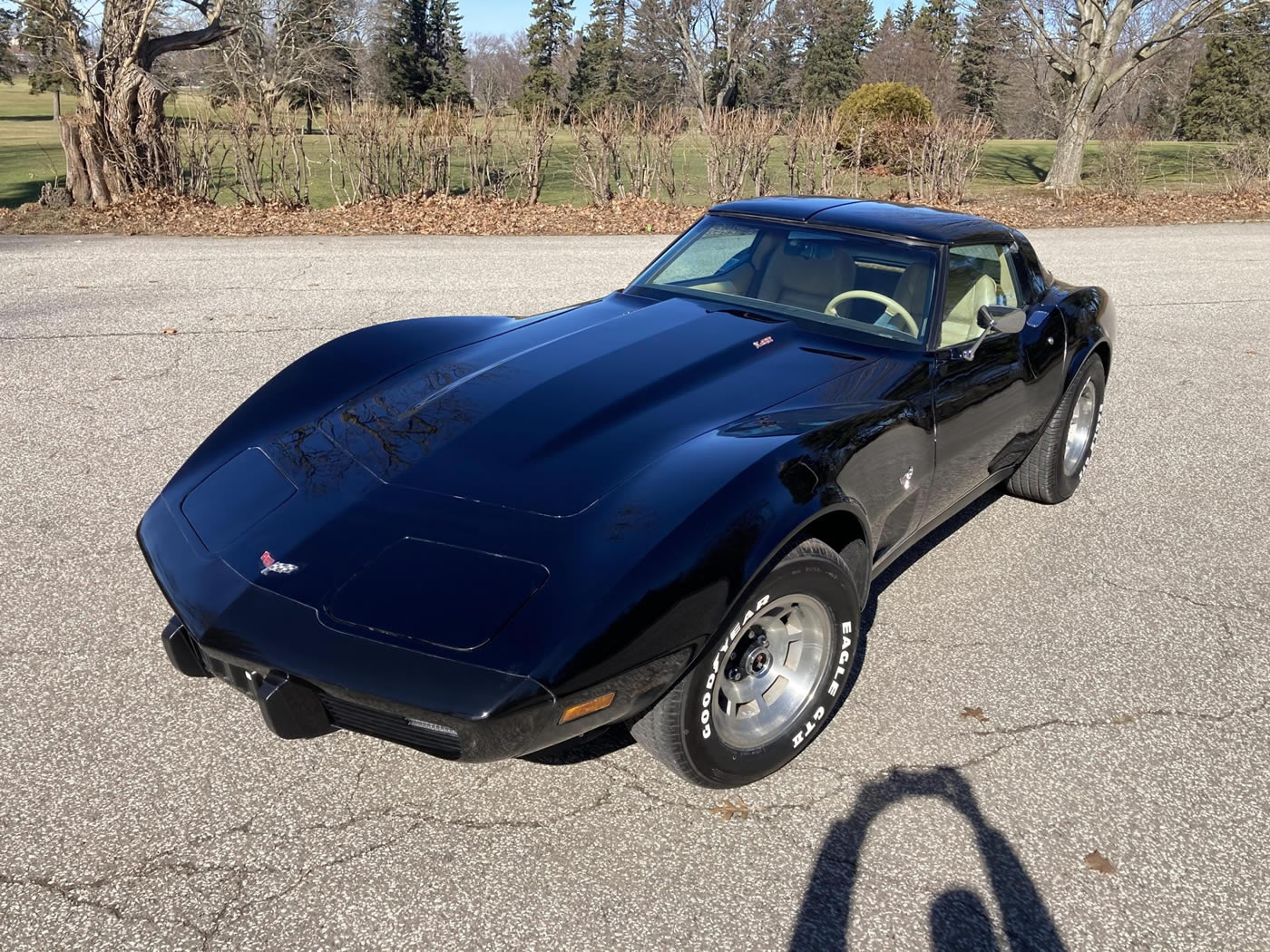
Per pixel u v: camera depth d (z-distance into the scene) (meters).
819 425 3.06
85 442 5.42
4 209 14.21
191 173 15.55
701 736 2.71
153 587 3.93
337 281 10.24
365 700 2.33
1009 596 4.23
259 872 2.55
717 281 4.23
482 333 3.91
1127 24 26.73
